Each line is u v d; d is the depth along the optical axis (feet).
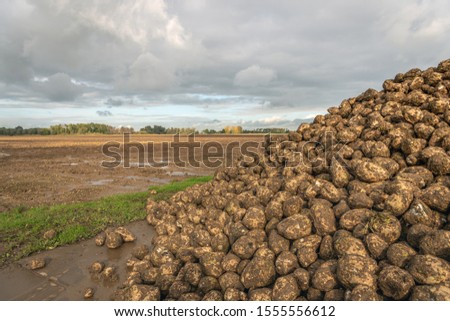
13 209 39.40
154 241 27.73
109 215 35.47
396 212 17.60
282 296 15.99
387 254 15.79
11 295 20.81
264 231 21.35
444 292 12.79
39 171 74.43
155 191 45.96
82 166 84.53
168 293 19.66
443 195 17.17
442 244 14.58
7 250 26.94
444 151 22.00
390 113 28.60
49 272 23.88
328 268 16.44
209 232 24.27
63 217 34.55
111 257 26.43
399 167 23.09
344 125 31.58
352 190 21.48
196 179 58.23
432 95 28.84
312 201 21.08
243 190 29.14
